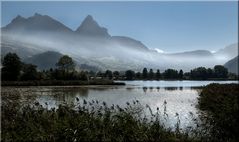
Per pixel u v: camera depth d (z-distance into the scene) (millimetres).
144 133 10977
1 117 13992
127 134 10812
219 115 14391
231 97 25406
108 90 66188
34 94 43812
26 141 10117
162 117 22078
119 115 12883
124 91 62344
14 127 11797
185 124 18984
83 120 11633
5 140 10242
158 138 11156
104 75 190750
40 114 13938
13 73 93312
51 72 110812
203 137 12508
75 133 10414
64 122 11242
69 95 46812
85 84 98688
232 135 12516
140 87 86188
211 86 48562
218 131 13039
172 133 11945
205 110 27578
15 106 17781
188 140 11664
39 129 10961
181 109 28906
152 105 32812
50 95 44531
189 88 80875
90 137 10328
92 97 43125
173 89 74750
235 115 14320
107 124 11703
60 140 10180
